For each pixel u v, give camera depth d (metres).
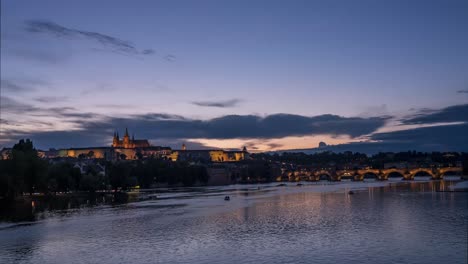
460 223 135.88
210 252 102.88
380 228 128.62
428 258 93.38
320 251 100.81
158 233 129.75
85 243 116.88
